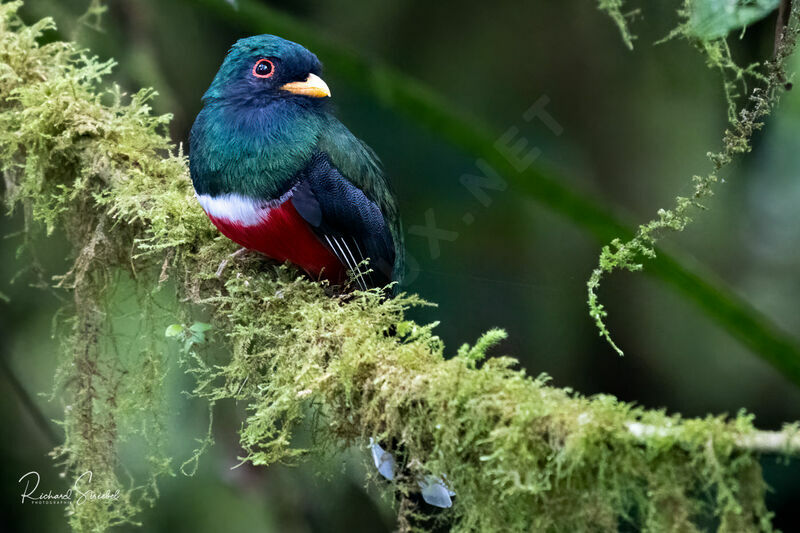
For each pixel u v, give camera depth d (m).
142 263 7.84
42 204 8.10
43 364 10.67
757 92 6.35
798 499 11.91
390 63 13.20
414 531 5.81
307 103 7.71
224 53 12.26
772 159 12.59
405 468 5.83
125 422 7.86
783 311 12.51
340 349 6.23
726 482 4.67
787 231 12.78
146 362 7.82
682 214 5.96
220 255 7.54
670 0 12.80
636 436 4.86
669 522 4.82
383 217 8.14
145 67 11.29
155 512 10.45
